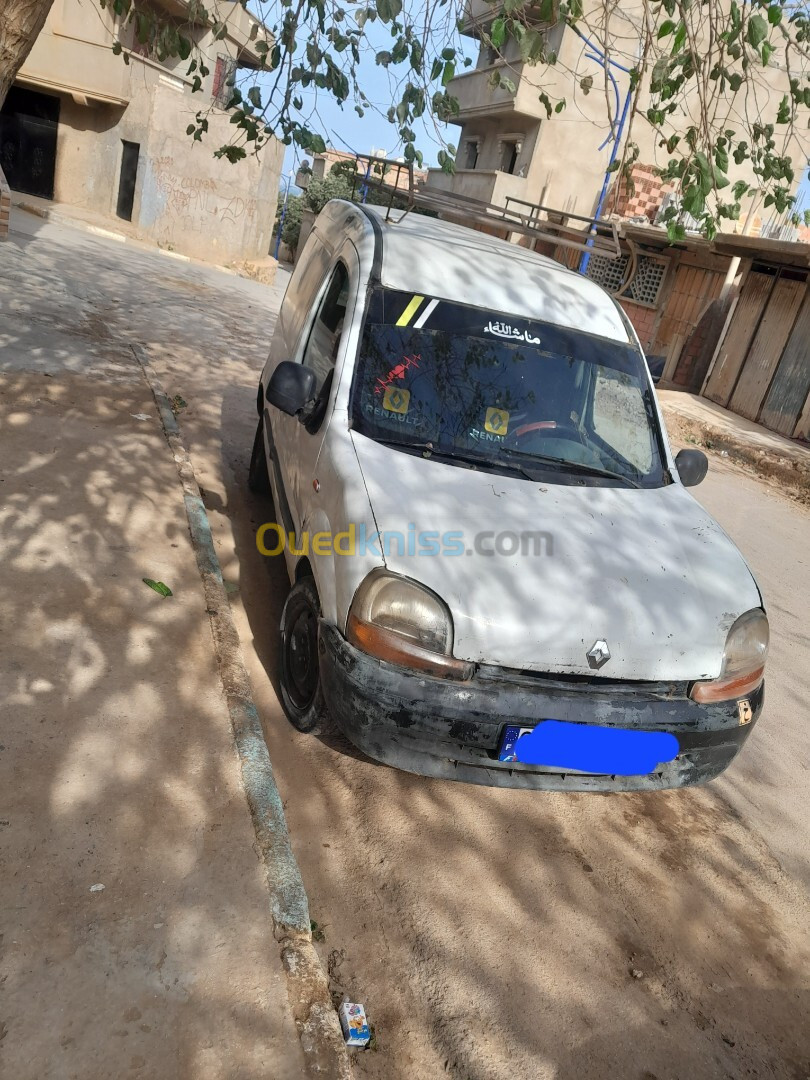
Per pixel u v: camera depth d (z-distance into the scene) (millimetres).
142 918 2324
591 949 2789
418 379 3646
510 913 2865
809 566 7781
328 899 2750
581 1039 2453
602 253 5262
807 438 13789
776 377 14656
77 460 5270
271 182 25672
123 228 21969
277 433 4703
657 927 2947
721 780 3953
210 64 23578
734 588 3217
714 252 15812
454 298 3945
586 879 3105
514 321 3971
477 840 3186
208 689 3398
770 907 3164
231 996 2182
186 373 8594
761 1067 2496
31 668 3203
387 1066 2254
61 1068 1911
